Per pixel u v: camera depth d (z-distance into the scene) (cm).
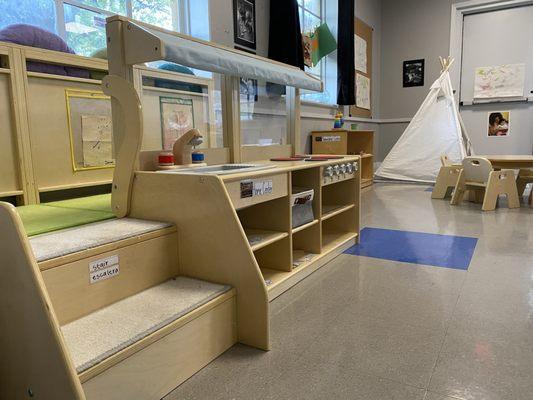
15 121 176
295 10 352
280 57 355
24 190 181
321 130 468
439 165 516
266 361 128
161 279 143
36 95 183
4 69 170
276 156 259
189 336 120
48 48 190
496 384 113
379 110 647
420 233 280
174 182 144
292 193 192
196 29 301
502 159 362
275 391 112
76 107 200
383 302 170
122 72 153
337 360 127
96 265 120
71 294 114
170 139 216
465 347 133
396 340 138
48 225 141
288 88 266
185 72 227
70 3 235
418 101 617
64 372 84
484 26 568
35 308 88
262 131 275
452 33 579
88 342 102
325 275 203
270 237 177
